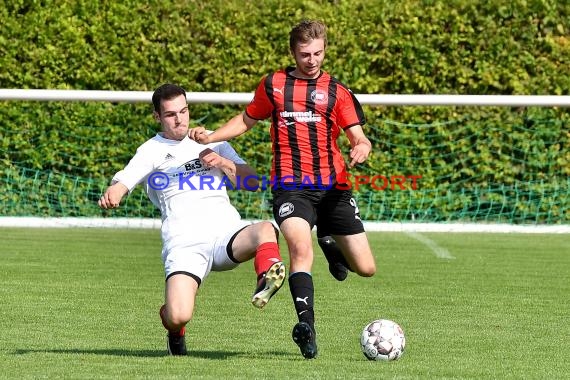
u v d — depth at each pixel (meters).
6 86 46.47
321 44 21.58
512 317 26.69
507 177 47.34
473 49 46.75
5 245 39.88
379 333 20.61
